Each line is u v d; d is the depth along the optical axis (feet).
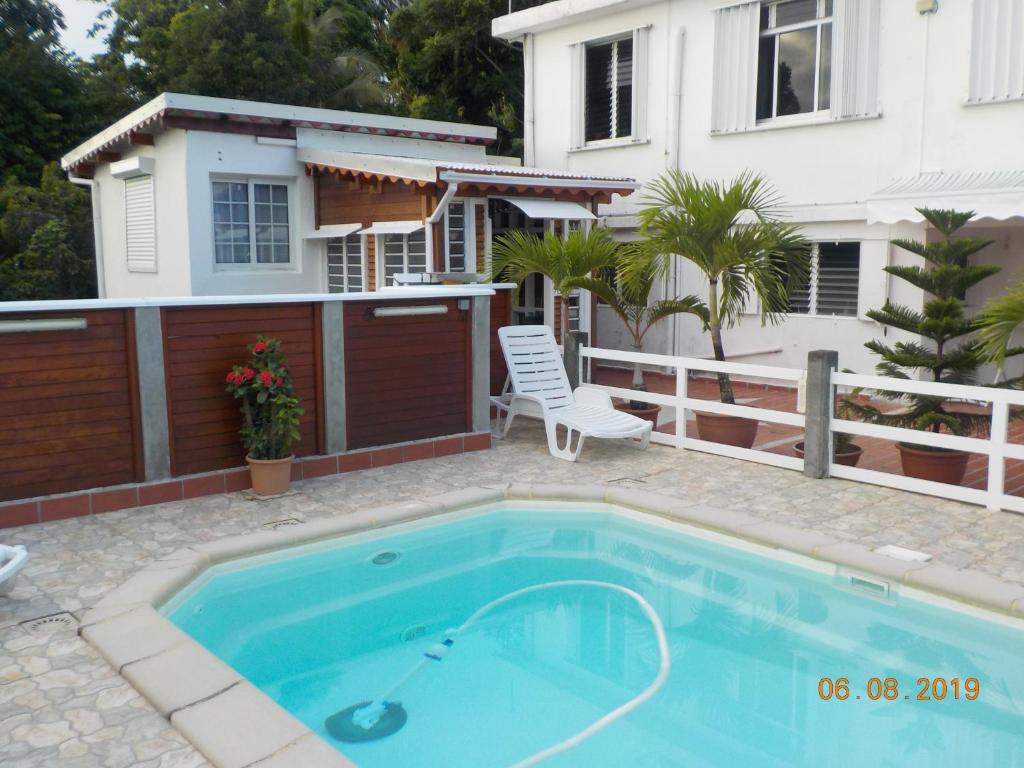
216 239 44.09
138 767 12.96
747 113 46.29
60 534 23.35
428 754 15.25
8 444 23.62
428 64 92.84
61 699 14.98
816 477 28.58
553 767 14.80
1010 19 36.88
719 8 46.65
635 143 51.52
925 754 15.15
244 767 12.73
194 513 25.31
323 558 23.93
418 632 20.63
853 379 27.81
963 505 25.50
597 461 31.53
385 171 39.63
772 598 22.24
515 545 25.93
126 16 98.78
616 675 18.37
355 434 30.40
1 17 91.66
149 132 44.93
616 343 55.21
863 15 41.19
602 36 52.60
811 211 44.06
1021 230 41.22
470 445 33.09
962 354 26.55
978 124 38.37
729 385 32.32
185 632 19.07
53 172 78.59
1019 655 18.58
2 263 67.31
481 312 33.06
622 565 24.45
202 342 26.63
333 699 17.40
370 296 29.96
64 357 24.27
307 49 90.48
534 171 43.45
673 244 31.14
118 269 53.16
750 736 15.79
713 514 24.67
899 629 20.30
